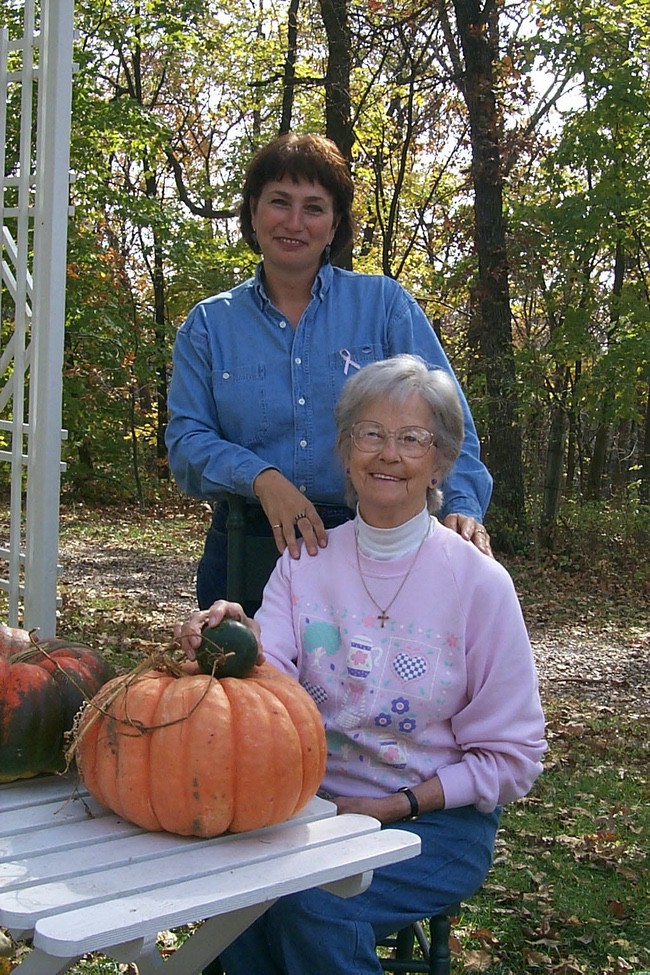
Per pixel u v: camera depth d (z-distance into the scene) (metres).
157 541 16.09
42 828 1.86
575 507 18.02
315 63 17.19
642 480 21.19
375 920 2.17
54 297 4.67
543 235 16.47
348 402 2.39
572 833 5.14
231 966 2.30
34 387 4.73
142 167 22.30
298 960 2.11
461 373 18.03
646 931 4.12
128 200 19.77
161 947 3.50
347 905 2.14
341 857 1.79
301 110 20.11
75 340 19.77
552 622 11.68
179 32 19.77
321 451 2.89
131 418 21.44
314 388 2.89
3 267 4.99
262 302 2.94
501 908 4.20
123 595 11.02
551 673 9.30
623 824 5.29
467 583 2.34
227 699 1.85
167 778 1.78
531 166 17.30
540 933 4.00
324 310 2.93
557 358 16.20
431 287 19.14
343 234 3.00
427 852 2.27
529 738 2.33
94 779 1.89
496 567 2.37
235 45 19.27
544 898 4.32
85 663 2.19
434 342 3.00
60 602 9.95
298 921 2.09
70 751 1.86
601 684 8.98
